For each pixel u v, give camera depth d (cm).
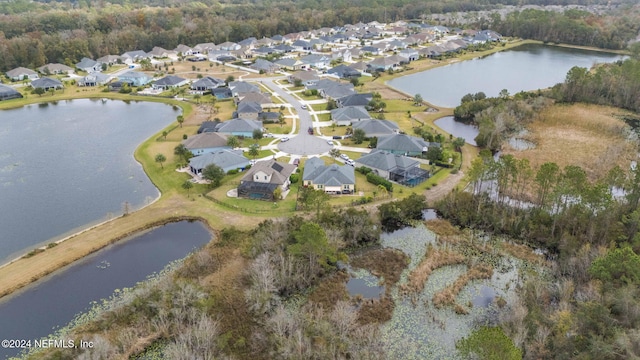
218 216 8556
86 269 7075
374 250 7794
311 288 6738
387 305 6400
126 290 6588
